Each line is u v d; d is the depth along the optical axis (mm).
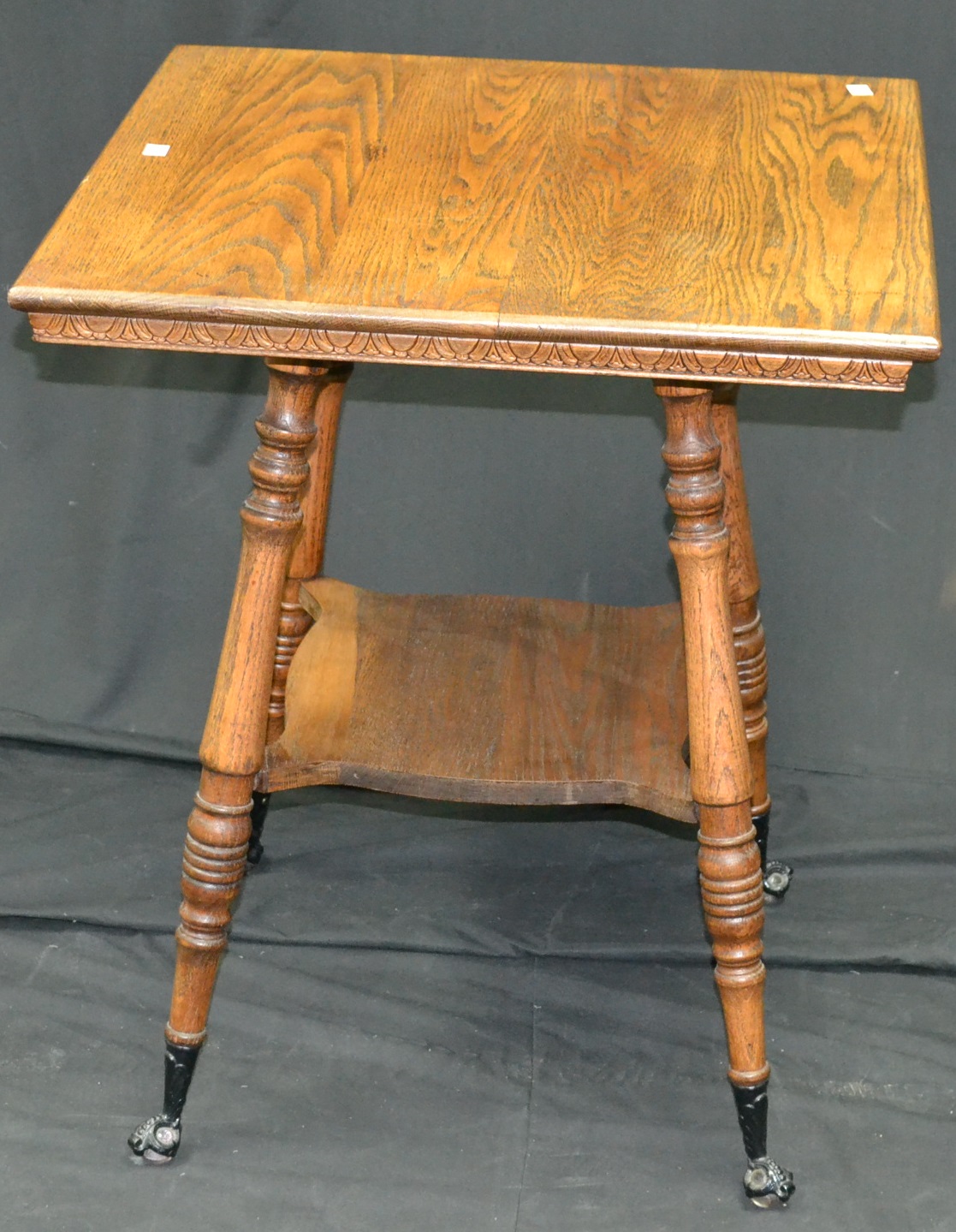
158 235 1129
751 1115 1327
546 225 1154
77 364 1792
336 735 1508
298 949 1654
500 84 1401
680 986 1620
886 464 1769
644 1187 1380
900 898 1736
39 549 1896
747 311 1037
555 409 1787
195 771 1944
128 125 1295
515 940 1659
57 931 1667
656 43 1643
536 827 1847
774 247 1118
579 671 1623
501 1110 1459
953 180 1646
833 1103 1471
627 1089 1487
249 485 1848
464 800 1448
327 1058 1514
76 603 1918
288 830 1831
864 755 1914
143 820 1838
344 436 1830
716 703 1211
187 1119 1438
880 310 1037
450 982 1616
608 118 1335
